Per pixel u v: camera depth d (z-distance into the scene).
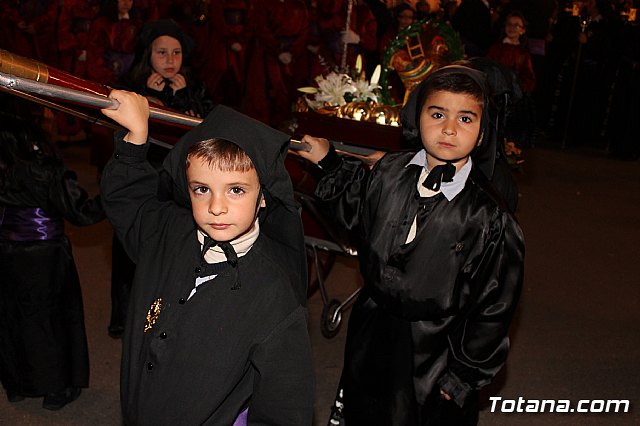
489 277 2.59
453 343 2.67
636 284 6.20
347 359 2.81
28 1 9.11
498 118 2.96
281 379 1.91
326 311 4.34
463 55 4.19
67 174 3.32
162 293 1.99
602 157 12.26
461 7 10.62
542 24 12.35
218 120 1.85
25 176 3.31
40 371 3.60
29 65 1.74
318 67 9.13
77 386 3.71
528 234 7.43
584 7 12.72
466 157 2.60
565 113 13.08
